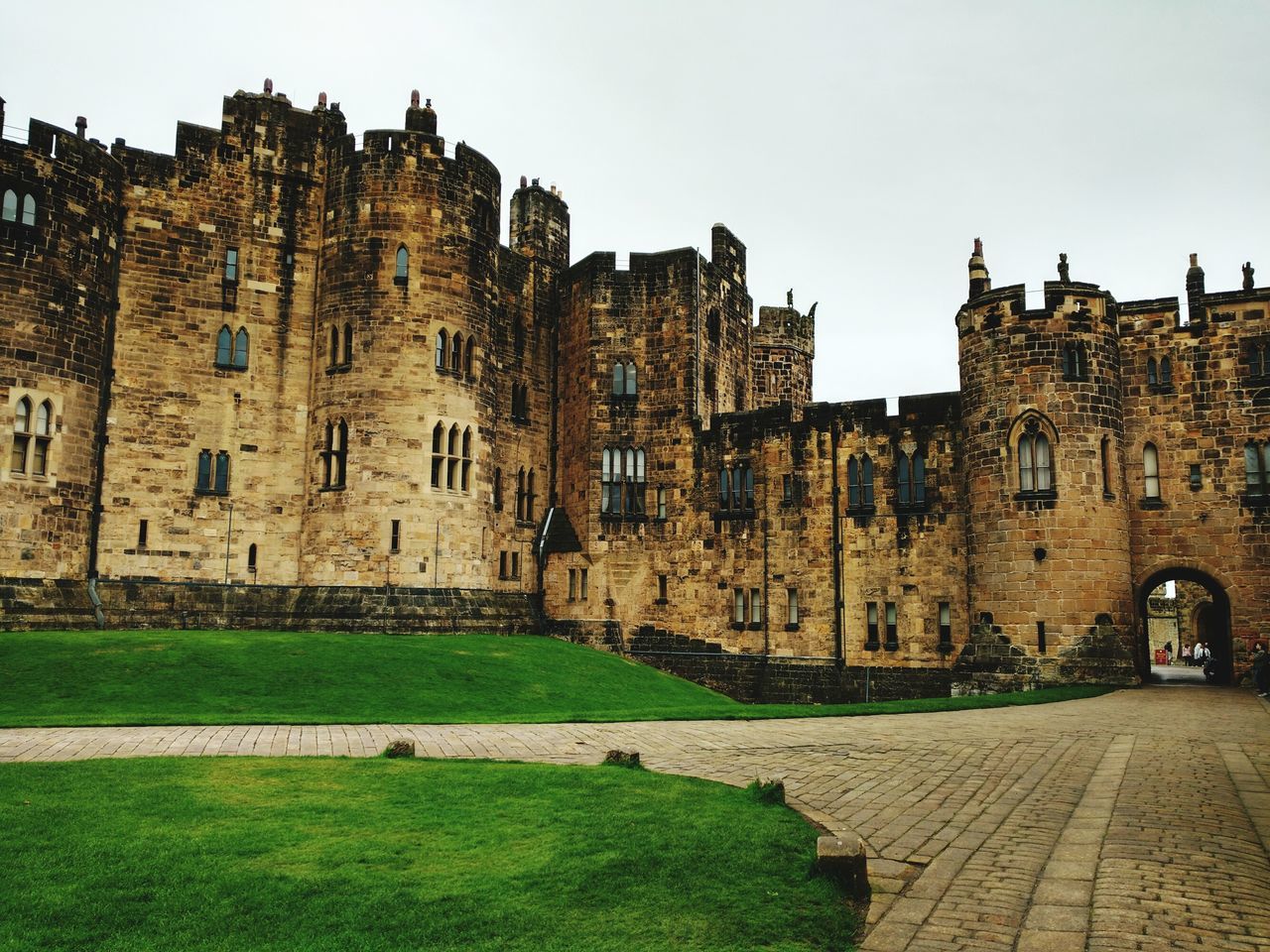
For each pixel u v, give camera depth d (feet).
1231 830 47.11
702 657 172.35
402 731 83.97
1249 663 136.87
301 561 156.04
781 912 35.09
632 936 32.91
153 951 31.63
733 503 174.29
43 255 134.82
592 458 181.57
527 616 175.94
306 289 162.09
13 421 130.52
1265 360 141.69
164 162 153.89
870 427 163.53
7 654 110.22
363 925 33.55
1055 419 136.56
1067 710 103.50
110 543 143.95
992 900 37.06
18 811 46.50
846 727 88.74
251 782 55.01
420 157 159.53
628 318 185.26
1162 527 143.95
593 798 51.29
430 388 155.63
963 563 153.48
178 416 151.12
